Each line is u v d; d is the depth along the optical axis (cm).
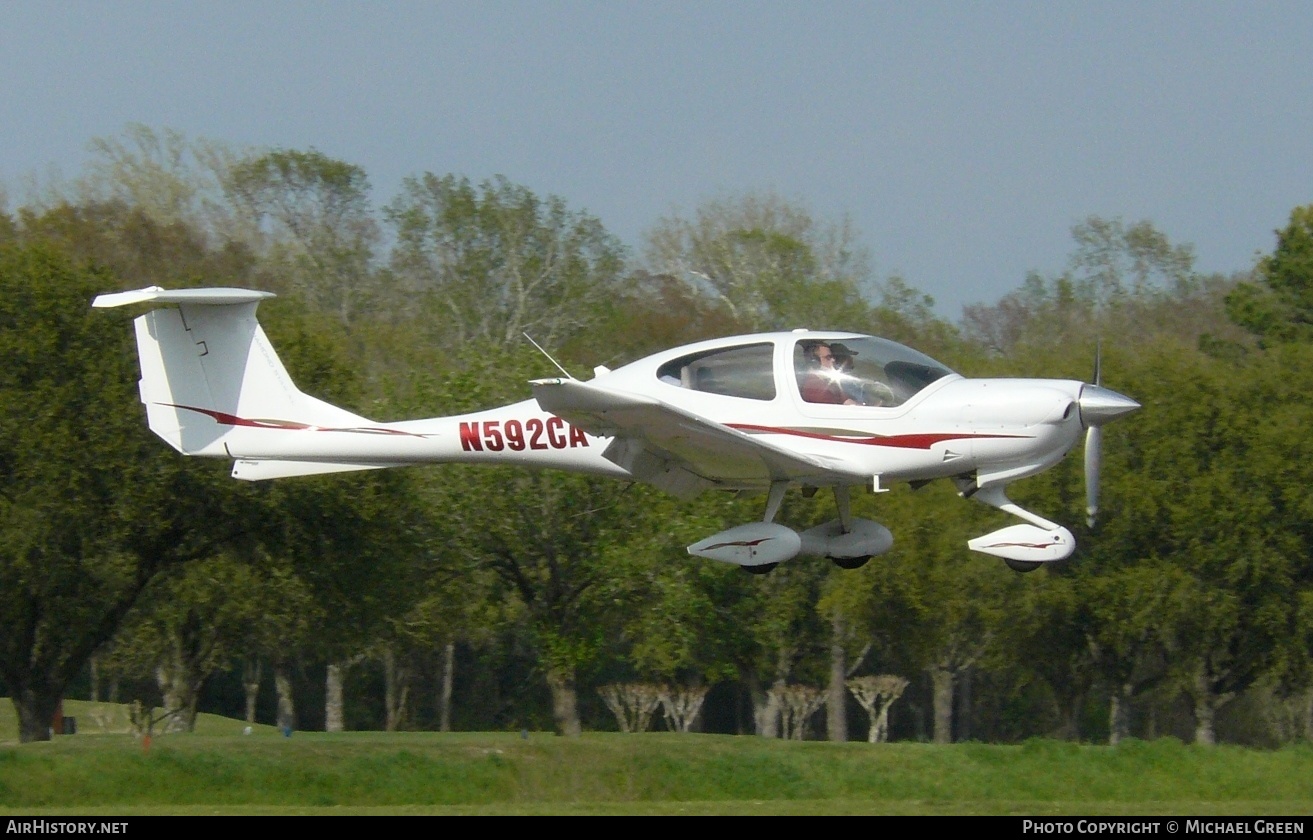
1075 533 7244
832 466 3453
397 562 6212
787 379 3509
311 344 6219
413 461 3938
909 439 3453
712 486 3788
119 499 5497
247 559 6262
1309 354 7806
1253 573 6919
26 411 5419
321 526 5978
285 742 3491
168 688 8812
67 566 5638
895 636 7288
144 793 2852
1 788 2788
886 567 6888
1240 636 7181
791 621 7925
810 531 3812
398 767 2997
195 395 3981
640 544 6153
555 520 6169
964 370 8062
